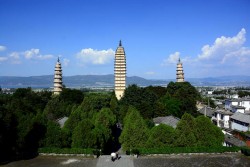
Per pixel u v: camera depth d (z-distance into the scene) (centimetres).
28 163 5822
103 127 7819
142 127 6894
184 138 6544
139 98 12631
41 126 6738
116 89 17350
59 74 16425
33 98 13262
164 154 6328
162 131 6594
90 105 10550
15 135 6353
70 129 7569
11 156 6256
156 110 11200
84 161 5912
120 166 5594
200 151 6366
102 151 7138
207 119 6806
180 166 5559
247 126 9850
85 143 6575
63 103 12394
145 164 5691
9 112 6262
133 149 6281
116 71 17388
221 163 5738
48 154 6369
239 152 6456
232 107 13350
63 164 5731
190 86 15200
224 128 10669
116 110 12400
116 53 17412
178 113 11625
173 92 14912
